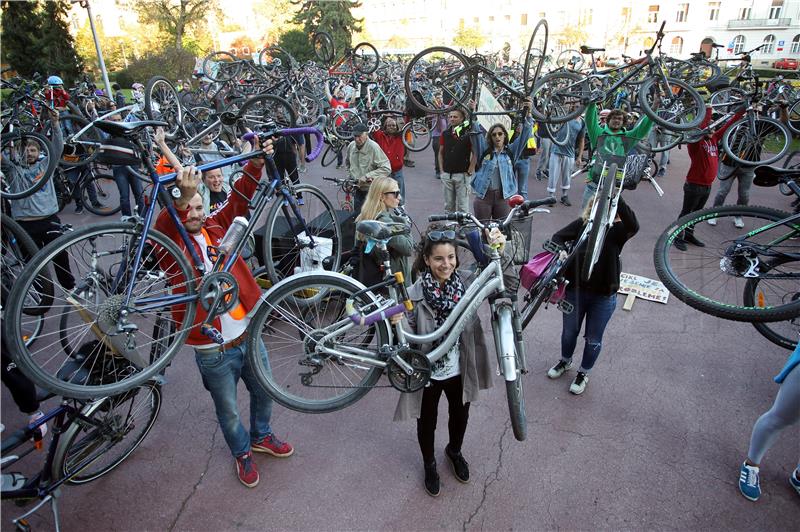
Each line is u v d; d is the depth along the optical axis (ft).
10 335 5.98
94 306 7.44
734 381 11.55
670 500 8.55
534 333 13.88
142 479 9.18
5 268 9.82
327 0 84.23
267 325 11.09
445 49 19.10
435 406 8.49
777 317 8.66
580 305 10.69
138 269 7.06
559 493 8.77
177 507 8.61
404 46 97.86
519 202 8.43
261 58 51.03
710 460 9.34
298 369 12.04
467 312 7.70
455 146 19.67
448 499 8.71
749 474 8.52
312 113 40.93
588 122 18.39
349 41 87.86
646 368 12.14
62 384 6.47
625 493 8.71
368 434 10.32
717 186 28.45
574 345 11.37
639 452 9.57
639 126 17.51
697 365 12.19
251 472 8.99
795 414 7.70
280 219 14.82
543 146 29.27
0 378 7.04
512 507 8.53
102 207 25.04
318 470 9.39
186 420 10.73
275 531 8.15
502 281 7.88
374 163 19.88
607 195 8.89
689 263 15.94
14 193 14.39
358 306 7.74
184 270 7.35
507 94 31.71
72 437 7.81
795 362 7.77
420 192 28.43
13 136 14.73
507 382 7.65
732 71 38.88
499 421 10.54
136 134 7.24
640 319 14.37
